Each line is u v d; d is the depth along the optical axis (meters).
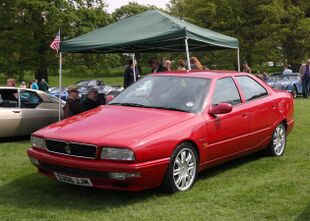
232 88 6.84
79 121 5.85
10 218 4.84
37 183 6.22
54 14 34.59
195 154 5.86
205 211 4.99
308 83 23.23
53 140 5.45
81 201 5.41
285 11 39.16
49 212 5.00
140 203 5.29
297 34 39.50
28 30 35.22
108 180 5.13
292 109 8.15
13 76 36.19
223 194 5.57
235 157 6.77
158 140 5.31
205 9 39.91
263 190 5.72
